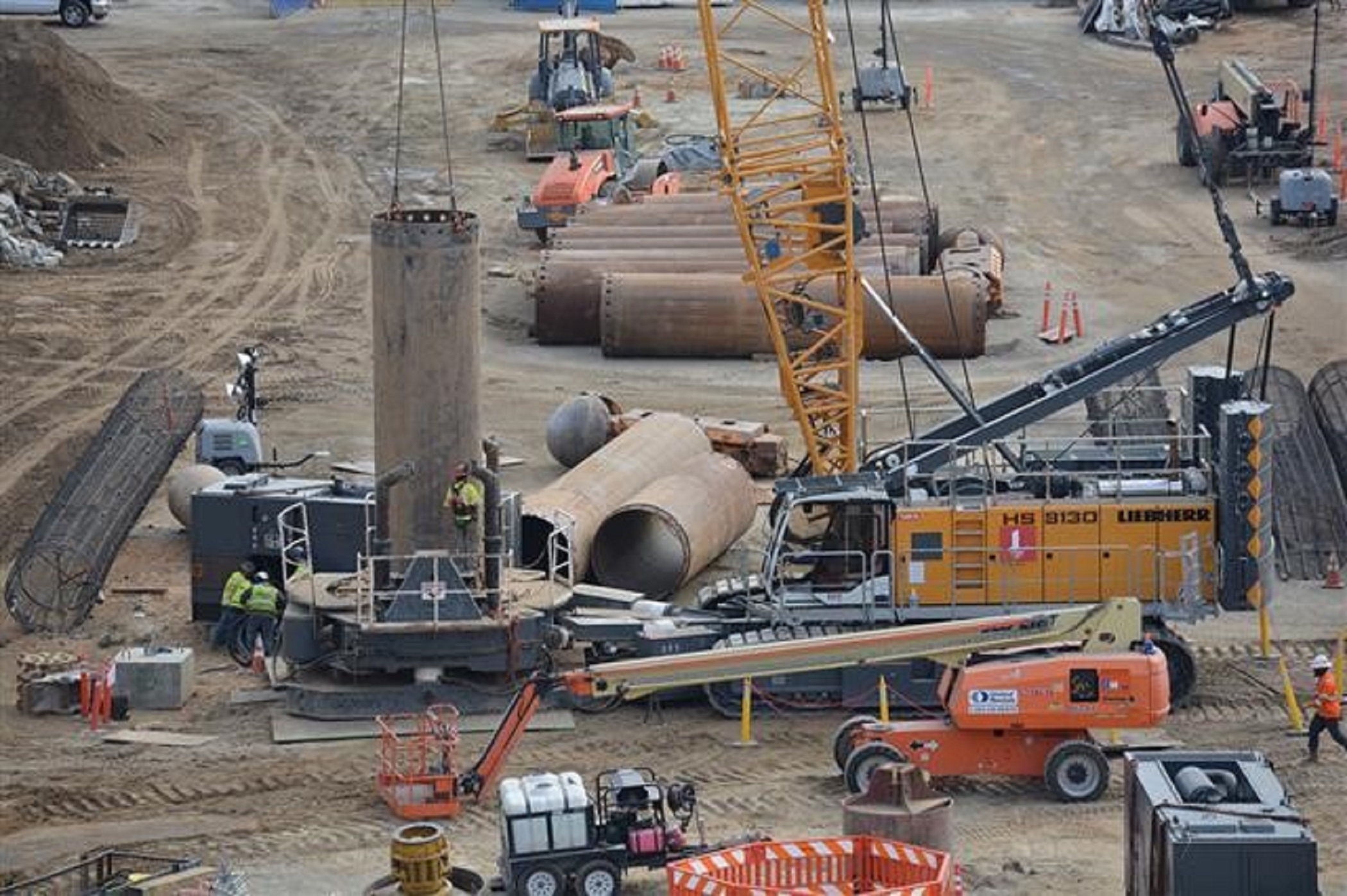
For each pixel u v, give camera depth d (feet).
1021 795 222.28
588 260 399.65
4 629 273.75
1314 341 388.16
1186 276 434.71
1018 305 417.28
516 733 221.87
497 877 202.90
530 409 362.12
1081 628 223.71
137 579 291.17
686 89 608.19
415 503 250.37
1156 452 266.77
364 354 399.85
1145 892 180.65
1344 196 483.92
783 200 393.29
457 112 584.81
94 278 445.78
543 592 252.83
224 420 334.44
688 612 254.88
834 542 249.55
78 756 235.81
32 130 520.01
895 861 184.34
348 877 204.44
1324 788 221.25
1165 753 190.19
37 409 368.27
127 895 189.67
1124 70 618.85
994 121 564.71
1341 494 294.25
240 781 228.43
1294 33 650.84
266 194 508.12
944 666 235.61
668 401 364.79
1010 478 254.27
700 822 203.72
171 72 631.97
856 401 308.81
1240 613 273.33
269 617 263.90
